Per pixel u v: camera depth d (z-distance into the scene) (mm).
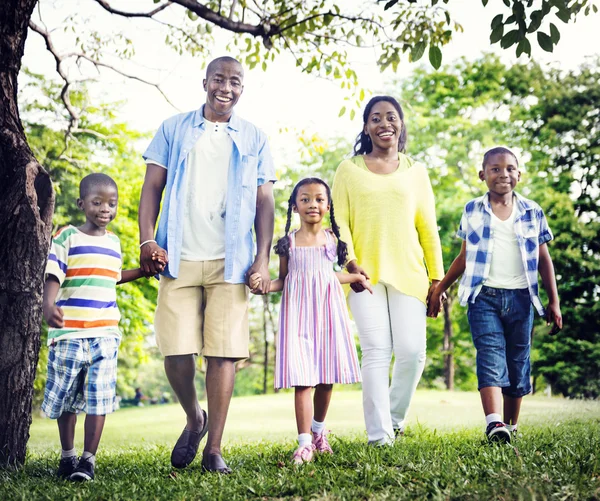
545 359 25312
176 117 4348
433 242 5164
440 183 24125
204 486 3301
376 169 5086
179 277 4113
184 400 4199
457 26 7039
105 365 4082
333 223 4926
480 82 25219
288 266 4590
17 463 4344
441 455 3812
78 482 3764
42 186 4449
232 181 4195
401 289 4852
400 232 4918
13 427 4328
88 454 3971
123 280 4316
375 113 5082
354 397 15133
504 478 3131
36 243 4383
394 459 3756
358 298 4863
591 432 4848
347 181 5059
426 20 6969
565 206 24672
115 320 4180
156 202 4270
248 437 7922
